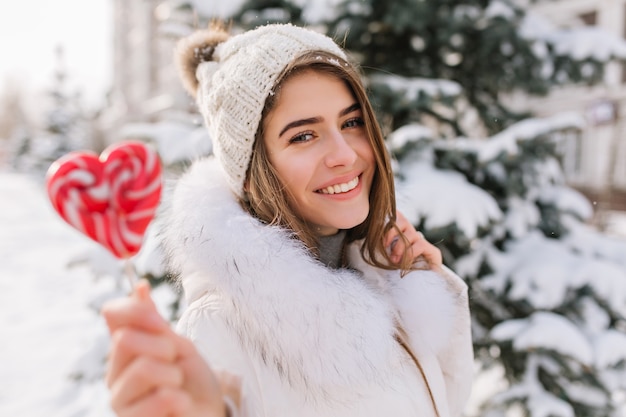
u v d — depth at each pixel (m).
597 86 3.24
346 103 1.03
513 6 2.92
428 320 1.11
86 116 23.95
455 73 3.20
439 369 1.18
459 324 1.29
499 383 2.72
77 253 2.78
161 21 2.94
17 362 4.45
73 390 3.73
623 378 2.35
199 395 0.56
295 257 0.89
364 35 2.87
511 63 3.05
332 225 1.05
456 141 2.63
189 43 1.25
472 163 2.61
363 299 0.92
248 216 0.95
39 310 6.08
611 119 6.29
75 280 7.55
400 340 1.09
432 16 2.69
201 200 0.98
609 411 2.41
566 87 3.32
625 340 2.26
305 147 1.00
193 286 0.93
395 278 1.17
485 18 2.79
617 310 2.35
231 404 0.65
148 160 0.58
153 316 0.53
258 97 0.97
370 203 1.16
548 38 2.97
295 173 1.00
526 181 2.72
